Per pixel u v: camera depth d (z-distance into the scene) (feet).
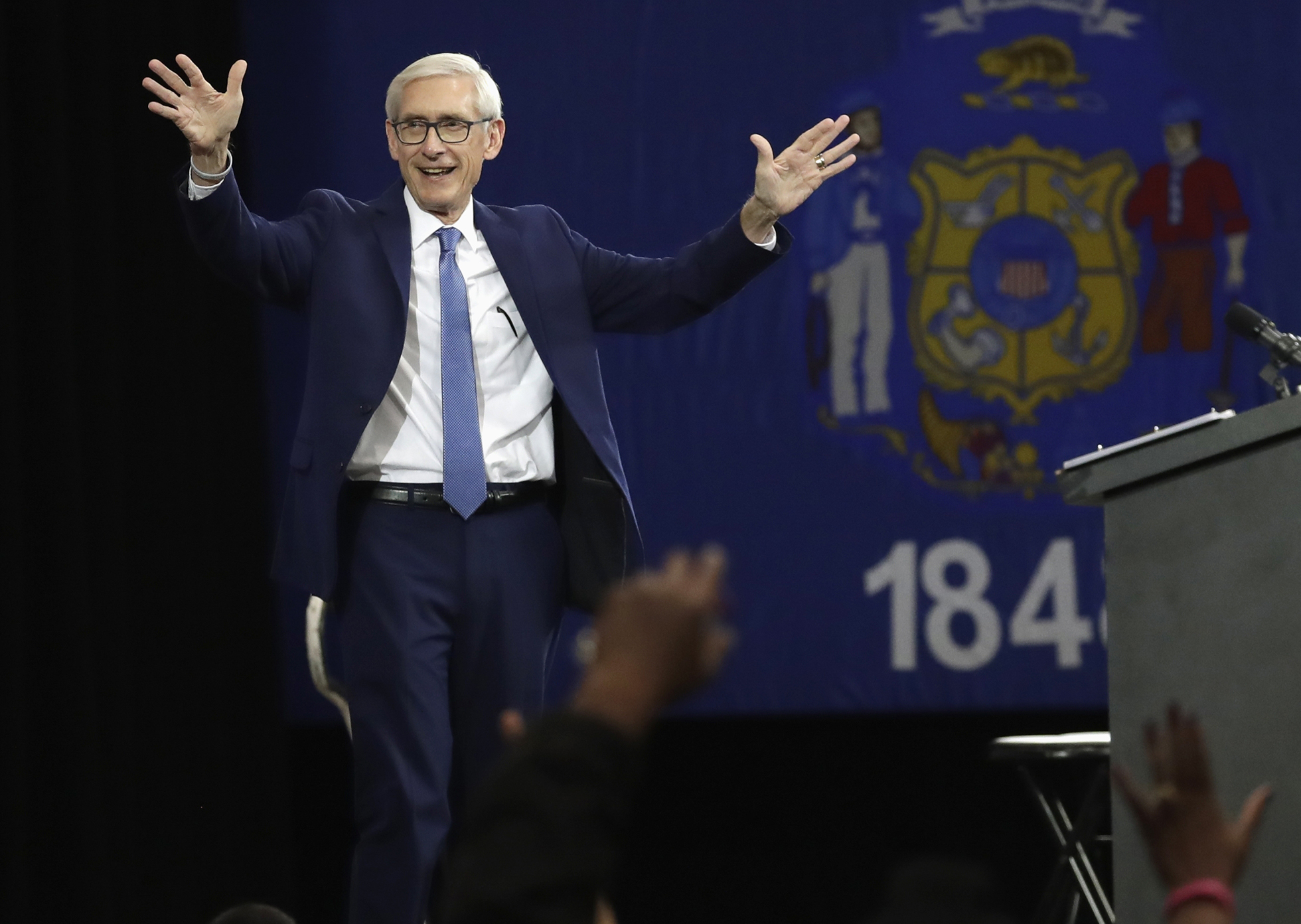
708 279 34.27
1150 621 27.22
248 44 58.23
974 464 60.23
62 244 47.47
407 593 32.48
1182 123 61.41
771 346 59.82
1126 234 61.31
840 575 59.41
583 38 59.36
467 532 32.76
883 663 59.26
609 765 8.82
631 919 58.80
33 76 47.47
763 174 33.27
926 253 60.49
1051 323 60.85
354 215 34.32
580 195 59.26
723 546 59.16
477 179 34.42
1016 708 59.47
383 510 32.83
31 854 44.93
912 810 59.52
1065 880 43.39
